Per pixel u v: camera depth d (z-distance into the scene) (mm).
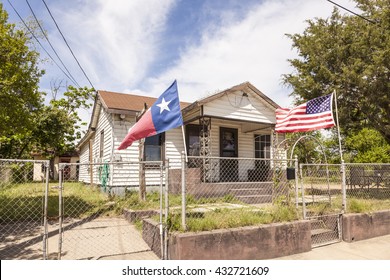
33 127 10281
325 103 7258
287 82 14367
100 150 13445
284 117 8062
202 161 10852
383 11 12031
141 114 8734
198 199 8516
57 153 26984
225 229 4746
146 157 11406
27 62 9039
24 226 6980
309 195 10203
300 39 13812
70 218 7945
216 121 12617
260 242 4945
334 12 13086
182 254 4285
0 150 22312
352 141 23375
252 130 12875
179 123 5688
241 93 11234
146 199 8977
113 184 10633
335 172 10477
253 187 10492
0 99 8383
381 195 9828
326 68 12180
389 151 20062
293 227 5367
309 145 25281
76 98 28812
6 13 8938
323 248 5695
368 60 11812
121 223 7426
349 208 6727
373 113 12656
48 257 4781
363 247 5820
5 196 8312
